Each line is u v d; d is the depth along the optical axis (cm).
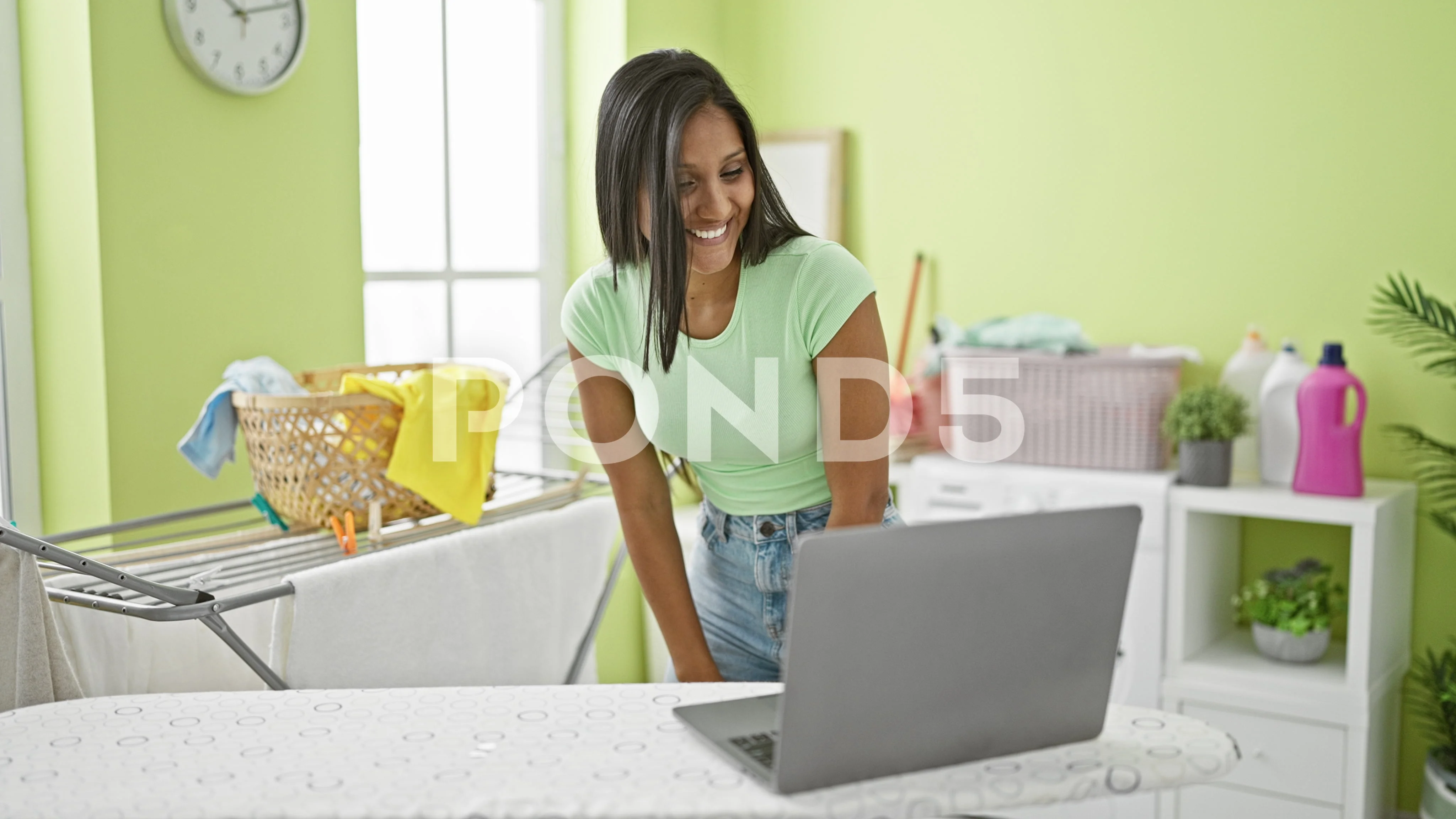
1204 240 298
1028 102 318
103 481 210
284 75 232
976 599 102
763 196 154
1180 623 266
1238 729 261
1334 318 284
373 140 277
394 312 285
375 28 276
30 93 210
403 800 100
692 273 154
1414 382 275
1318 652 265
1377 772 260
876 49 338
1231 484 270
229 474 231
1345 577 287
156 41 212
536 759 109
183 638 178
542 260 329
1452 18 267
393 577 175
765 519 169
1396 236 276
